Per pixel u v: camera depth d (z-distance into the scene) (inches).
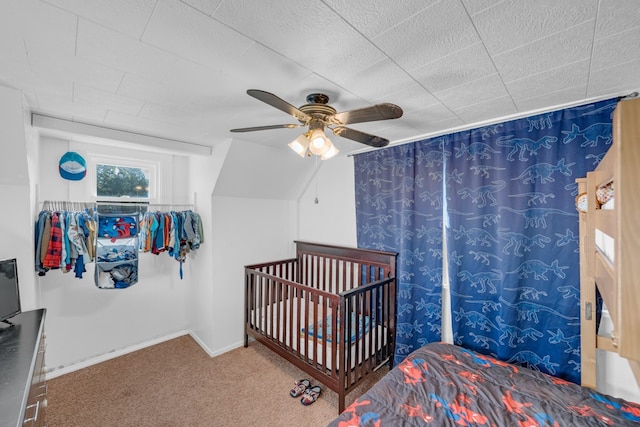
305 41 45.1
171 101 70.5
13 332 62.3
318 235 140.4
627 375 68.1
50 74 56.9
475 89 62.4
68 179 102.3
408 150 103.3
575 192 71.0
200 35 44.0
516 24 40.4
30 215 76.7
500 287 82.8
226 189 120.6
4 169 69.7
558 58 49.6
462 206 91.0
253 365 108.7
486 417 54.5
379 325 106.5
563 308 73.2
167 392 91.7
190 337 134.0
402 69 53.7
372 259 112.9
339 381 81.0
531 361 77.9
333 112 62.3
